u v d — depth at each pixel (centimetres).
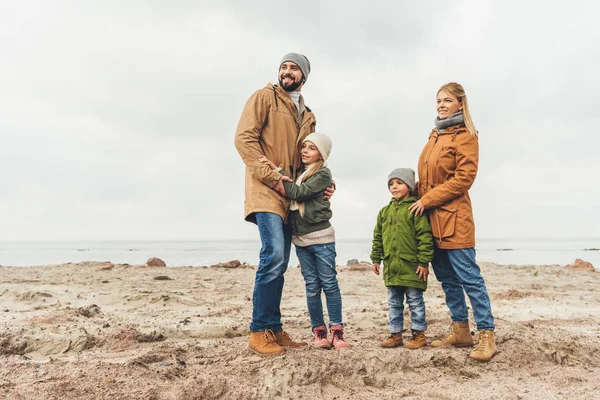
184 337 412
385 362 303
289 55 346
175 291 733
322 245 329
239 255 4356
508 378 290
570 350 339
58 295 639
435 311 523
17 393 247
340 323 336
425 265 336
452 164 337
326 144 328
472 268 325
